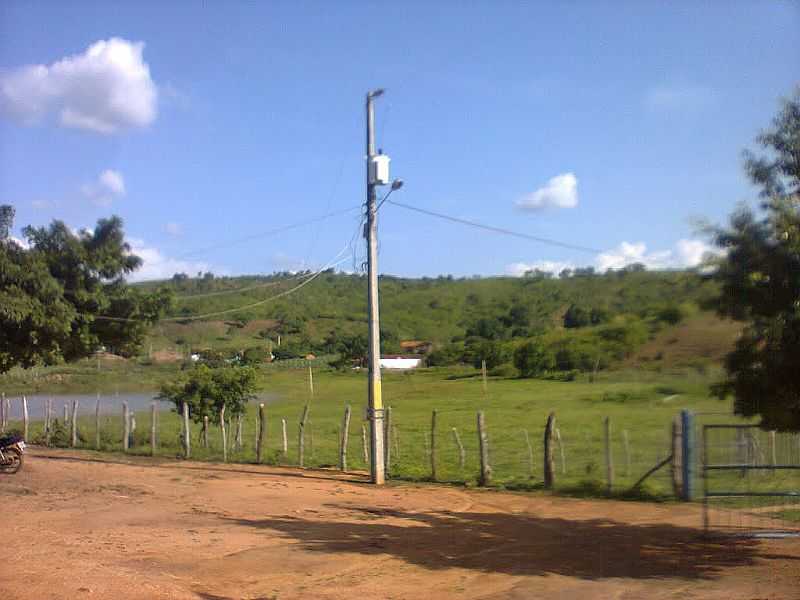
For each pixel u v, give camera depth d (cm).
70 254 2072
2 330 1898
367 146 2036
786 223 924
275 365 4684
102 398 4647
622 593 891
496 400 3400
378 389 2011
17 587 823
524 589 916
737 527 1270
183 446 2641
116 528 1272
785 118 952
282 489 1816
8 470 1962
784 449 1608
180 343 4359
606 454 1733
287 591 905
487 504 1619
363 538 1238
